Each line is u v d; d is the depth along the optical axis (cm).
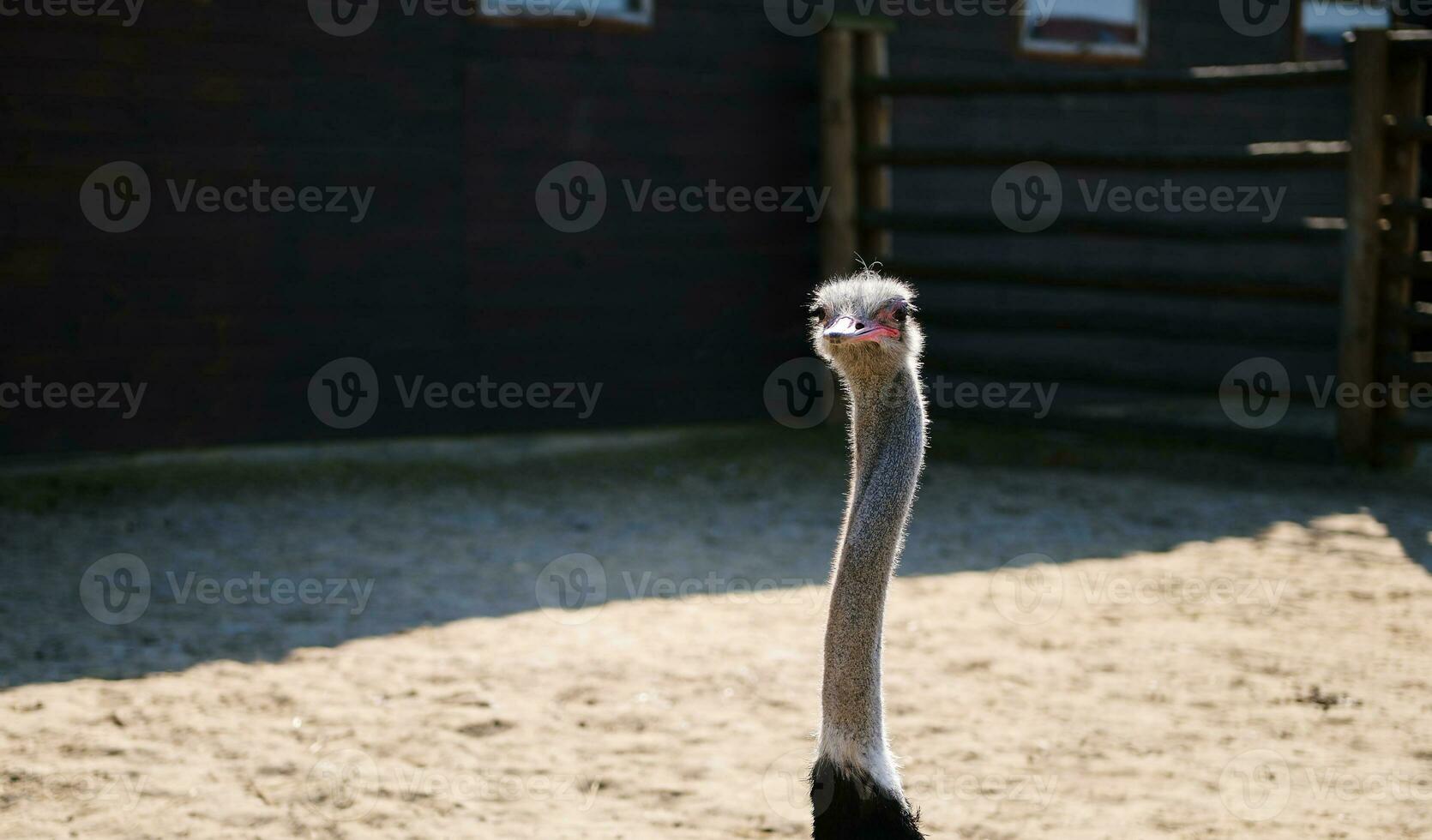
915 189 1262
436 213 1098
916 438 334
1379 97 962
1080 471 1045
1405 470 1002
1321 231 1002
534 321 1137
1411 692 578
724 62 1192
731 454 1111
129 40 998
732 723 550
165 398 1030
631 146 1162
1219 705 567
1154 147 1405
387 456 1073
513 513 916
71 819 463
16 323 986
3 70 967
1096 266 1371
